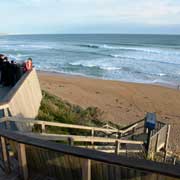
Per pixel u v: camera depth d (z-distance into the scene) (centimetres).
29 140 338
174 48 7562
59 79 3212
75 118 1125
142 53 6219
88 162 310
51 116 992
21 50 7069
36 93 1009
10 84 1018
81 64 4522
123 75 3631
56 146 313
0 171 406
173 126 1748
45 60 5072
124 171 308
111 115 1872
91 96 2388
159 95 2556
